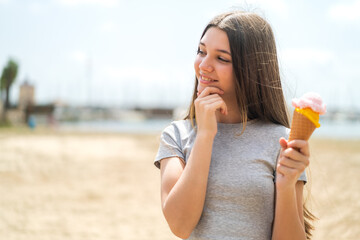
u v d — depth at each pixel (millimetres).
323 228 6055
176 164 1668
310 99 1392
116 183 10188
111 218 6824
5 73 41750
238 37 1610
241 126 1718
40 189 9195
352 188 9109
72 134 30734
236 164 1582
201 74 1677
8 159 13758
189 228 1496
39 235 5766
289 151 1366
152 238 5703
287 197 1415
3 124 38062
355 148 20625
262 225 1515
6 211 7125
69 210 7340
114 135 30828
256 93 1674
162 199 1617
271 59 1695
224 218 1515
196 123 1748
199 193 1478
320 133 43719
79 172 11797
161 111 76250
